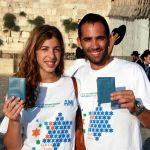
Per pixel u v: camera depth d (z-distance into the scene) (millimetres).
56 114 4516
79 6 40000
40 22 39781
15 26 39812
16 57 37250
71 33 40094
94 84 4801
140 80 4688
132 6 23750
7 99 4281
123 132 4598
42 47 4566
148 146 10617
